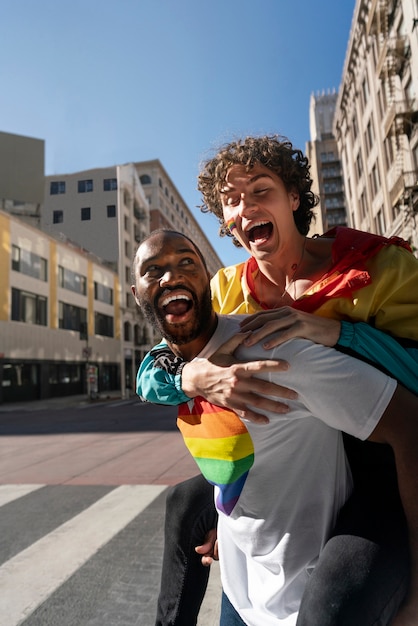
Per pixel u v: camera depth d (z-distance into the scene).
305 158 1.70
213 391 1.19
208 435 1.28
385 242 1.35
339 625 0.93
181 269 1.27
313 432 1.20
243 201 1.54
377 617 0.96
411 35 18.77
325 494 1.18
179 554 1.55
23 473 7.11
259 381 1.11
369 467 1.23
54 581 3.20
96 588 3.08
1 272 27.42
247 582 1.34
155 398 1.44
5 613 2.79
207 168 1.73
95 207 53.28
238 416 1.20
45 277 32.66
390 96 21.30
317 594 0.99
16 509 5.02
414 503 1.01
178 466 7.08
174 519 1.56
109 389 43.03
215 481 1.28
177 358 1.40
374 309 1.28
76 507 5.03
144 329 51.81
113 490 5.74
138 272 1.31
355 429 1.07
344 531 1.08
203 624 2.59
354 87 30.89
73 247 37.19
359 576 0.98
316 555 1.16
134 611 2.76
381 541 1.03
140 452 8.57
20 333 29.11
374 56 25.25
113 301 44.84
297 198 1.67
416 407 1.06
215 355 1.22
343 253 1.37
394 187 20.73
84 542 3.94
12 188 36.28
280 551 1.18
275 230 1.55
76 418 17.52
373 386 1.06
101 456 8.34
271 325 1.15
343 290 1.27
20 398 29.23
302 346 1.10
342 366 1.08
